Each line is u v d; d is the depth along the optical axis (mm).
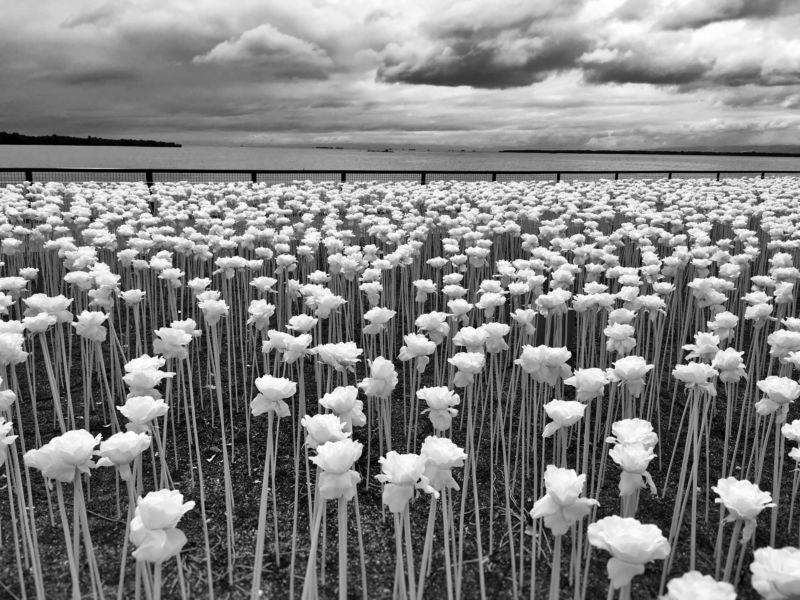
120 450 2242
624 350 3902
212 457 4398
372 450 4559
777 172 22875
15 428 4727
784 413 3047
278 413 2697
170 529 1934
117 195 10570
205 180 15734
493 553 3410
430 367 6105
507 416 5102
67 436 2234
